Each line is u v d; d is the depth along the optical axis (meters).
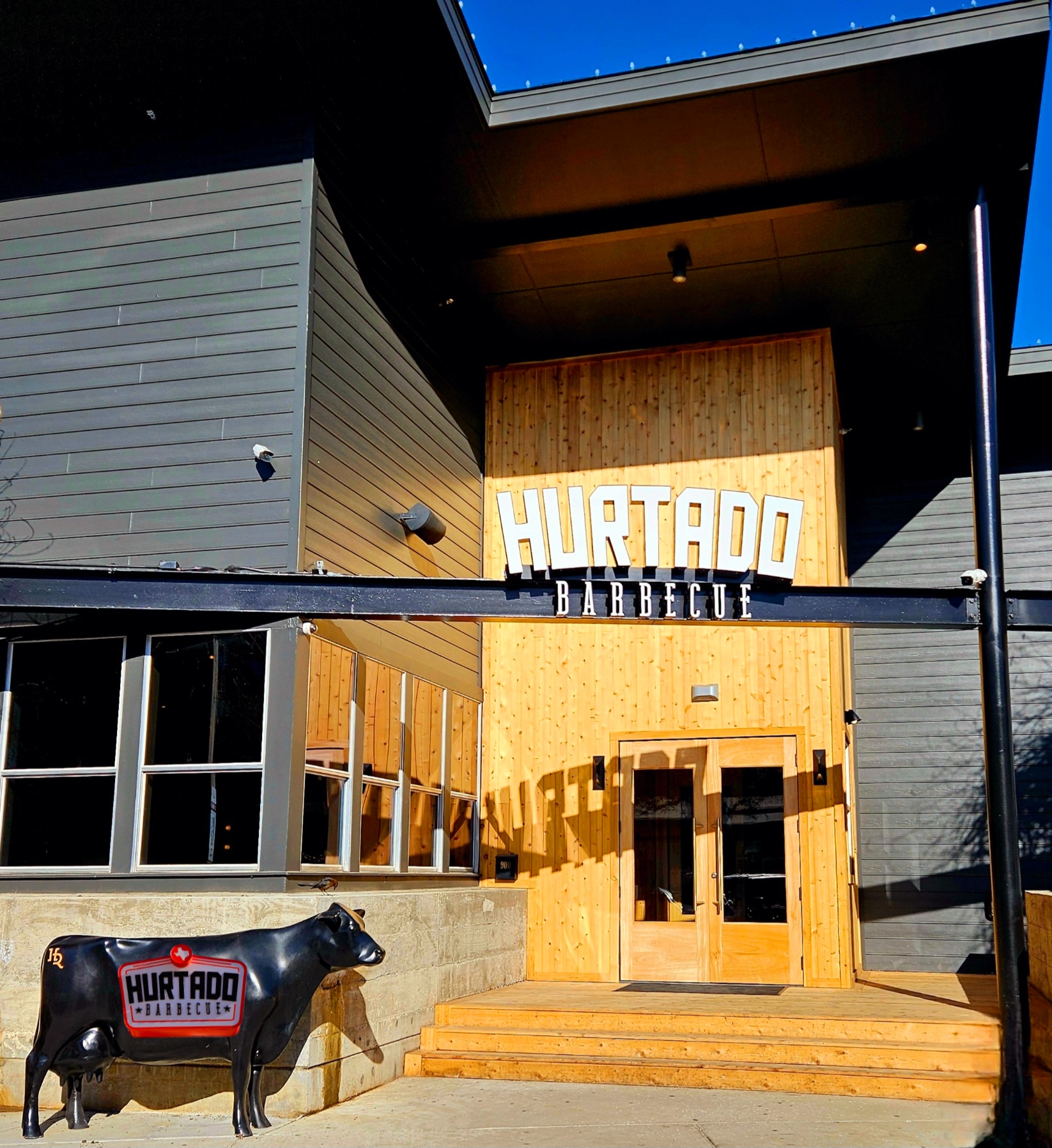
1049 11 8.48
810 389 11.95
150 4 8.60
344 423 9.47
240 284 9.23
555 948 11.57
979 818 13.45
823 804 11.11
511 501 11.41
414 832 10.37
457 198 10.44
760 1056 8.30
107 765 8.63
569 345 12.62
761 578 8.24
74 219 9.80
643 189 10.24
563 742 12.00
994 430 8.57
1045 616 8.23
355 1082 7.74
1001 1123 7.11
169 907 7.52
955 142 9.52
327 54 8.97
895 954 13.37
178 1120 7.09
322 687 8.74
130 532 9.00
